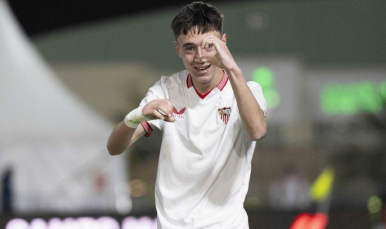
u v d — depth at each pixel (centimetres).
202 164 1071
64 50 7550
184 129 1078
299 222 2808
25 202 3434
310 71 7450
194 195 1081
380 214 2803
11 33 3538
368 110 6544
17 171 3447
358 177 6075
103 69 7156
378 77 7306
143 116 1007
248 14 7650
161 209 1103
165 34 7719
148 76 7375
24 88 3512
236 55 7575
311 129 7094
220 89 1070
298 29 7806
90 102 7025
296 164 6675
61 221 2781
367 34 7919
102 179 3591
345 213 2827
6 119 3434
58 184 3512
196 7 1037
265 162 6712
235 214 1081
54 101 3575
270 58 6744
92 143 3597
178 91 1095
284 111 6662
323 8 7862
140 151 6644
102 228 2783
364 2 7944
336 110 7181
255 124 988
